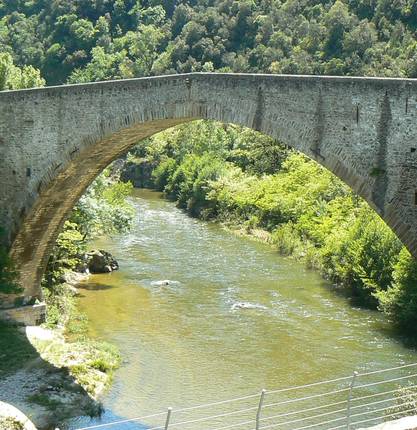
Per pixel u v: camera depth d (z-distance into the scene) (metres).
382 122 23.39
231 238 61.59
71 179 33.91
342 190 60.50
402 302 36.84
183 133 95.38
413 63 76.50
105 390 28.80
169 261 51.44
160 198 87.00
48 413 26.08
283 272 49.06
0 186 34.38
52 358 30.81
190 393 28.73
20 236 34.78
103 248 55.03
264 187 69.25
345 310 40.38
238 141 87.31
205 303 40.91
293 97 25.56
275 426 24.95
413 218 22.94
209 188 74.56
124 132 31.05
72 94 31.70
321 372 31.06
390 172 23.34
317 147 25.12
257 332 36.09
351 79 23.95
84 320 37.22
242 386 29.48
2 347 31.52
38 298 37.38
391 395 28.36
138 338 34.78
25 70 63.47
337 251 46.38
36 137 33.03
